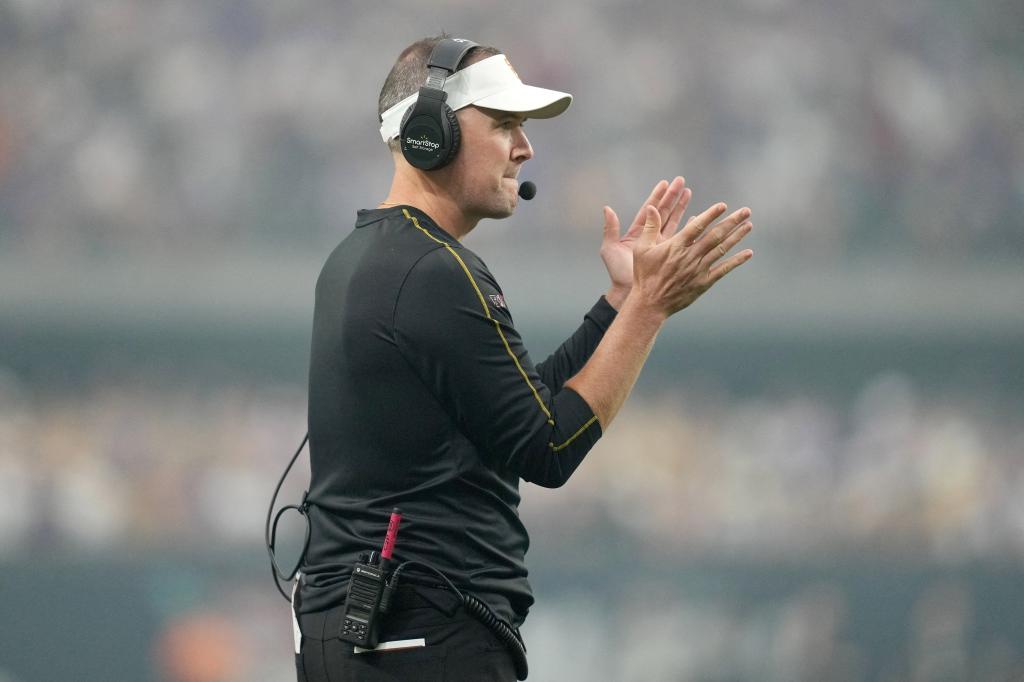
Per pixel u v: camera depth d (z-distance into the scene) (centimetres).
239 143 4994
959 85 5350
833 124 5212
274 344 4747
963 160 5181
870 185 5081
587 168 5156
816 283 4825
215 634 3612
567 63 5378
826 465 4519
